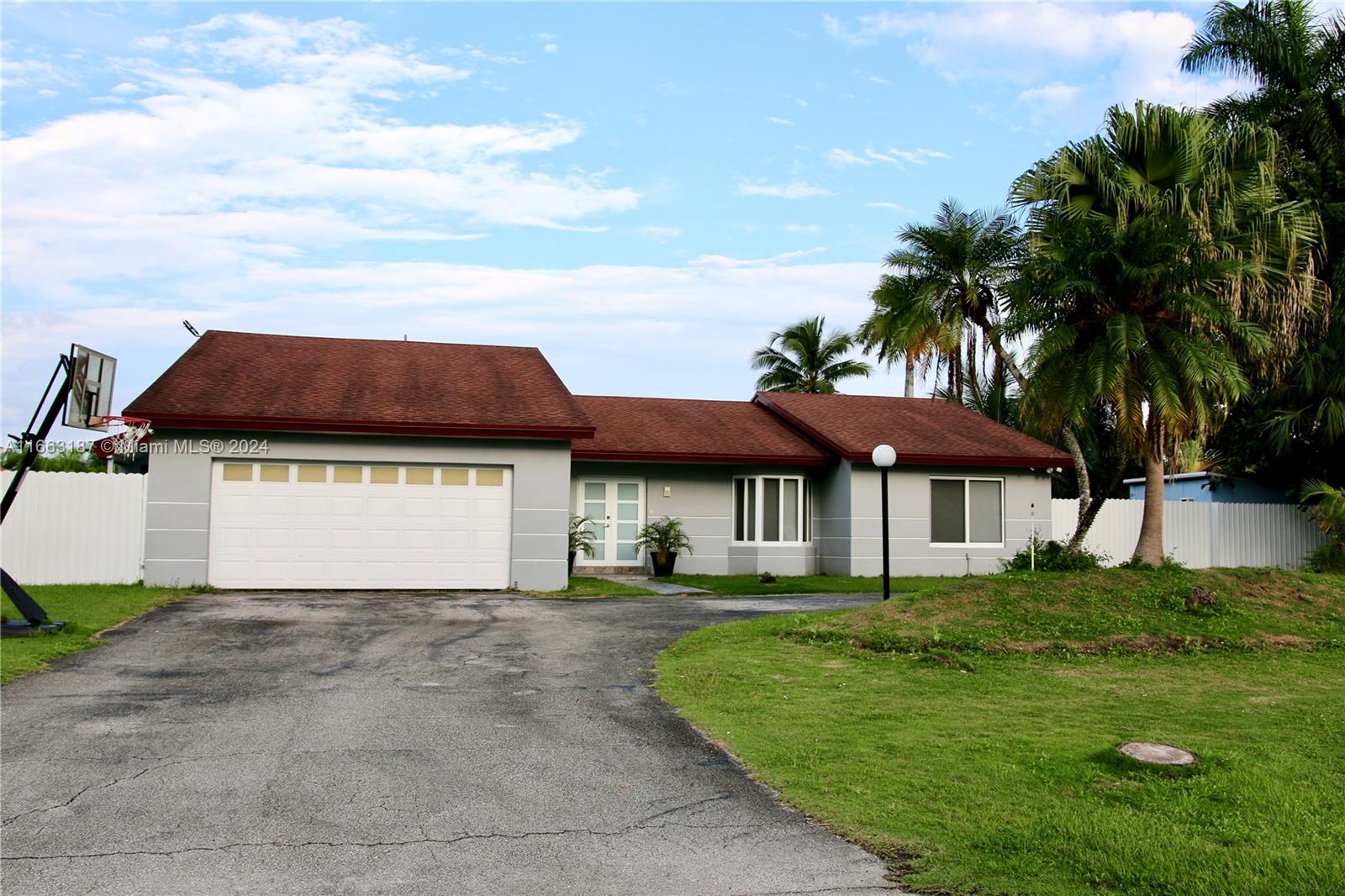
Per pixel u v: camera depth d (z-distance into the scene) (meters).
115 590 15.83
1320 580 14.32
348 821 5.66
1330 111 23.03
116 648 11.05
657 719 8.26
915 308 24.88
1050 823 5.59
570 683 9.66
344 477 17.30
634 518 22.58
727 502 23.03
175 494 16.70
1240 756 6.84
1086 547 23.80
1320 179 22.25
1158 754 6.73
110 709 8.23
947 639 11.36
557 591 17.75
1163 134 16.66
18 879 4.73
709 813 5.92
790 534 23.22
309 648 11.37
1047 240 16.95
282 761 6.84
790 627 12.36
